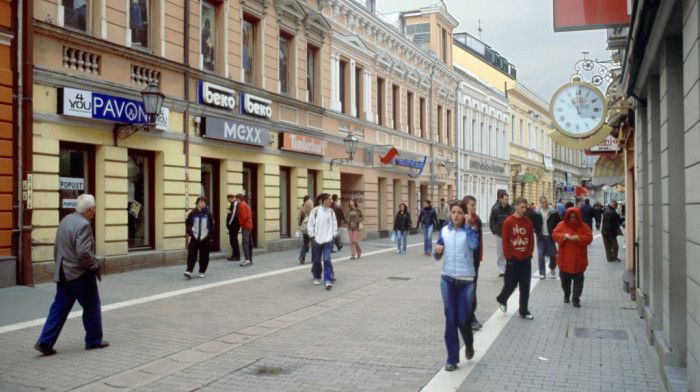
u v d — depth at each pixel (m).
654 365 6.62
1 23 11.09
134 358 6.78
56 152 12.06
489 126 46.50
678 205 5.98
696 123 4.17
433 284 13.23
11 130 11.17
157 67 14.84
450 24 40.84
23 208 11.32
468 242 6.66
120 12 13.87
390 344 7.61
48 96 11.95
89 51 12.88
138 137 14.24
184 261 15.68
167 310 9.62
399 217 21.03
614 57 11.26
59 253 6.93
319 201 12.70
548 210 14.46
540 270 14.23
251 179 19.55
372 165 27.41
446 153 37.81
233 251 16.73
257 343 7.62
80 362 6.58
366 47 27.20
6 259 11.00
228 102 17.30
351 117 25.45
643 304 9.15
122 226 13.76
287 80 21.41
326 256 12.36
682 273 5.93
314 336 8.05
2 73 11.01
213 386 5.84
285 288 12.23
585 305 10.60
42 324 8.31
